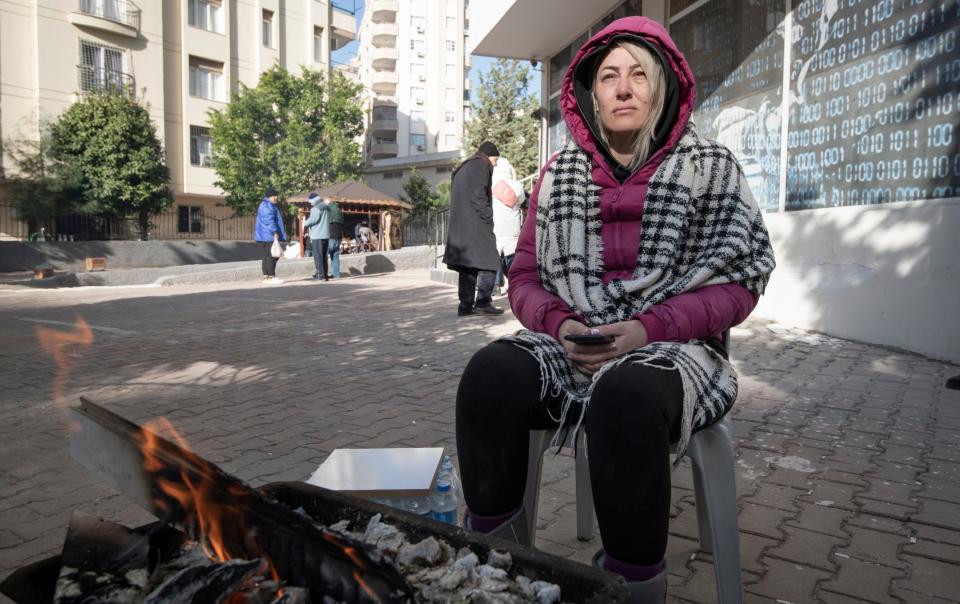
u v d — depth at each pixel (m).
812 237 6.40
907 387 4.35
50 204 25.72
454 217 7.83
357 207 27.17
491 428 1.46
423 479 1.87
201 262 29.36
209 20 33.66
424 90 75.38
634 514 1.29
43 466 3.18
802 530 2.38
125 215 28.16
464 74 76.81
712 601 1.94
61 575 1.13
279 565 1.05
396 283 14.17
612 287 1.68
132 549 1.17
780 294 6.88
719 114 8.12
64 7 27.78
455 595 1.05
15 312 9.42
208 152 34.16
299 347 6.32
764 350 5.57
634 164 1.77
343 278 16.44
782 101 6.87
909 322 5.35
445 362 5.47
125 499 2.78
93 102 27.09
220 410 4.12
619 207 1.75
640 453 1.29
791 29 6.70
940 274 5.05
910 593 1.97
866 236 5.74
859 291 5.85
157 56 30.97
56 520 2.57
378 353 5.93
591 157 1.83
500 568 1.11
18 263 23.11
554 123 13.95
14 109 26.94
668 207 1.69
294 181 34.22
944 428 3.51
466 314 8.10
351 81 37.56
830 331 6.19
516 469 1.48
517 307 1.83
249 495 1.04
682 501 2.68
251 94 33.16
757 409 3.89
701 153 1.71
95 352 6.20
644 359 1.42
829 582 2.03
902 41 5.36
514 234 8.55
